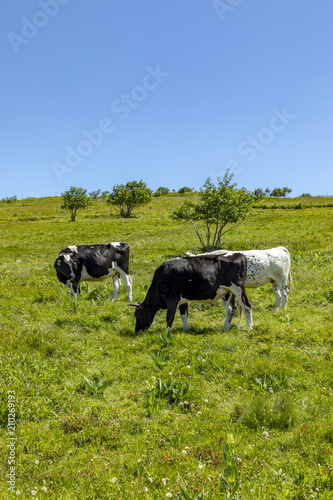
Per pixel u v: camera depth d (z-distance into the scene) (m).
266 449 4.05
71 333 8.28
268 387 5.43
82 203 48.28
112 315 9.49
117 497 3.42
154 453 4.07
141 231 36.28
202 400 5.21
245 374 5.80
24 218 50.22
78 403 5.28
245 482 3.53
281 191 90.12
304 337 7.27
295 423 4.52
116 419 4.83
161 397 5.37
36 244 29.28
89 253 11.20
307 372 5.87
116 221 45.72
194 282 8.27
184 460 3.90
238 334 8.00
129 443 4.33
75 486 3.67
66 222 46.56
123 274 11.63
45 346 7.15
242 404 4.95
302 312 9.41
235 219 21.52
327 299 10.48
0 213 59.53
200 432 4.47
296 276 13.10
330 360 6.20
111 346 7.59
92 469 3.87
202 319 9.54
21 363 6.18
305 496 3.28
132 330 8.72
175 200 78.81
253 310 10.20
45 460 4.10
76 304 9.82
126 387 5.80
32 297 11.13
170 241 28.77
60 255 10.85
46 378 5.80
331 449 3.91
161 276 8.33
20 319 9.00
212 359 6.50
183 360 6.59
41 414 4.93
